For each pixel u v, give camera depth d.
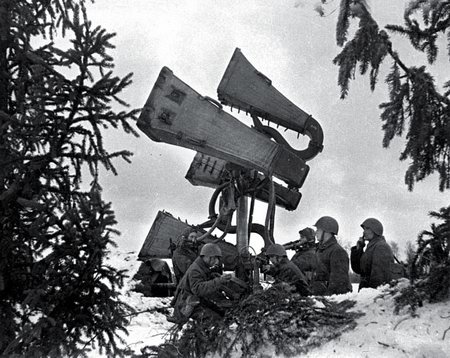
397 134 5.18
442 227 5.15
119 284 5.44
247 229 11.45
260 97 11.35
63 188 5.79
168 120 10.47
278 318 5.76
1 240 5.64
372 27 4.84
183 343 6.10
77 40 5.54
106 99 5.67
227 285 7.30
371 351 4.80
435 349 4.48
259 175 11.89
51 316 5.25
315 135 11.49
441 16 5.11
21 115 5.93
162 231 13.14
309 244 8.55
